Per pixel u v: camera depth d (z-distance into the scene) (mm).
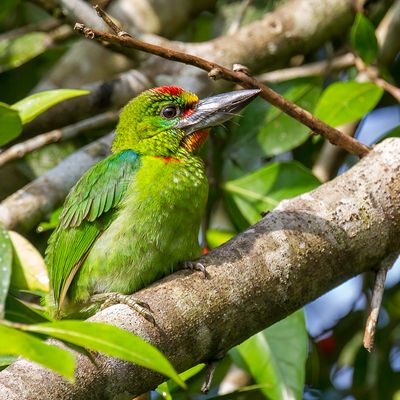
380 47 11539
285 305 6809
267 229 6891
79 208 8039
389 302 11617
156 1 12289
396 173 7215
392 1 12367
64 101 10984
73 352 5895
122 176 8016
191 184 7965
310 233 6898
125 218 7801
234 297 6594
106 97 11078
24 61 11766
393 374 11062
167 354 6375
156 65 11117
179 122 8523
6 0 11484
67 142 11625
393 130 10148
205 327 6500
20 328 4941
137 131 8523
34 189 10000
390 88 9672
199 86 10906
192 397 10578
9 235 8219
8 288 7520
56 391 5762
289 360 8633
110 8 12320
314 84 11055
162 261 7797
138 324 6324
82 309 8094
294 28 11289
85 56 12328
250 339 8719
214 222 11016
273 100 7547
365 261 7113
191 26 13188
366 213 7070
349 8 11430
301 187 9805
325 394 11273
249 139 10742
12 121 7766
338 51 11781
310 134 7828
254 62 11172
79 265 7957
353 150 7637
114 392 5996
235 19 11453
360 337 11328
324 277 6934
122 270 7793
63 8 10586
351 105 9656
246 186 9938
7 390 5668
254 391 10516
